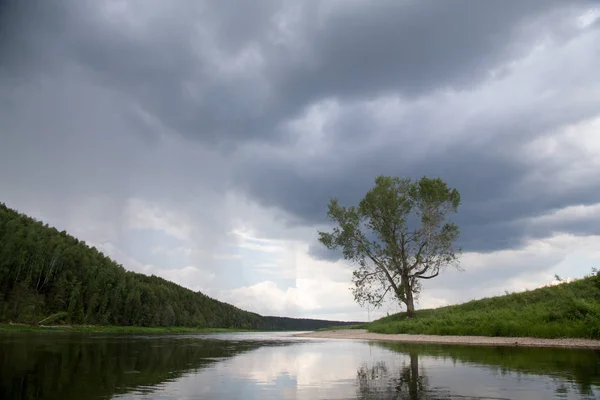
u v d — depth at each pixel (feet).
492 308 112.98
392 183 154.61
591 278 104.99
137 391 27.40
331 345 84.74
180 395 26.27
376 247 151.23
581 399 23.81
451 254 144.66
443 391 26.99
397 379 32.73
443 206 149.38
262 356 57.11
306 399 25.04
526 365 39.34
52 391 26.73
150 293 351.05
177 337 142.92
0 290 214.90
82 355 53.21
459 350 59.57
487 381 30.55
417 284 150.51
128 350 64.90
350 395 26.37
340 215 154.92
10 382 29.94
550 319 79.41
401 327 121.39
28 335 121.49
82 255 299.17
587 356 46.83
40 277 254.88
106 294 279.49
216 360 50.90
